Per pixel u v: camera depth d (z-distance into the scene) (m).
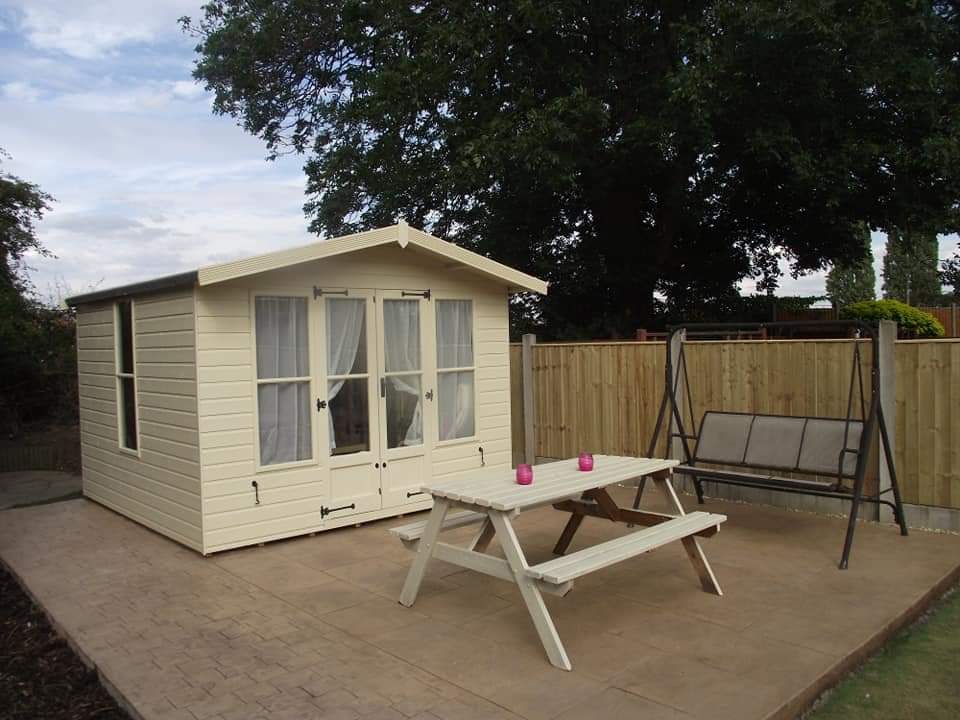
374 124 13.35
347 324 6.12
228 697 3.26
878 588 4.50
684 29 10.26
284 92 15.77
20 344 11.95
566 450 8.50
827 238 14.68
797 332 15.62
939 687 3.37
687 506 6.79
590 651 3.65
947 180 10.58
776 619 4.02
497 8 11.27
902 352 5.89
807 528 5.95
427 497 6.62
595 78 11.89
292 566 5.18
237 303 5.49
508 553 3.67
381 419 6.31
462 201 14.38
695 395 7.31
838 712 3.16
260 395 5.64
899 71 9.74
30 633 4.34
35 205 12.59
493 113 12.03
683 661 3.50
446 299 6.80
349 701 3.19
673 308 16.28
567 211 14.59
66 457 10.98
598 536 5.86
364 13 13.20
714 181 13.62
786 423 5.82
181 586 4.82
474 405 7.04
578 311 15.36
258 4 14.64
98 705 3.41
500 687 3.29
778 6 9.22
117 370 6.84
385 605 4.39
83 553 5.71
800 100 10.66
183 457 5.62
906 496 5.93
